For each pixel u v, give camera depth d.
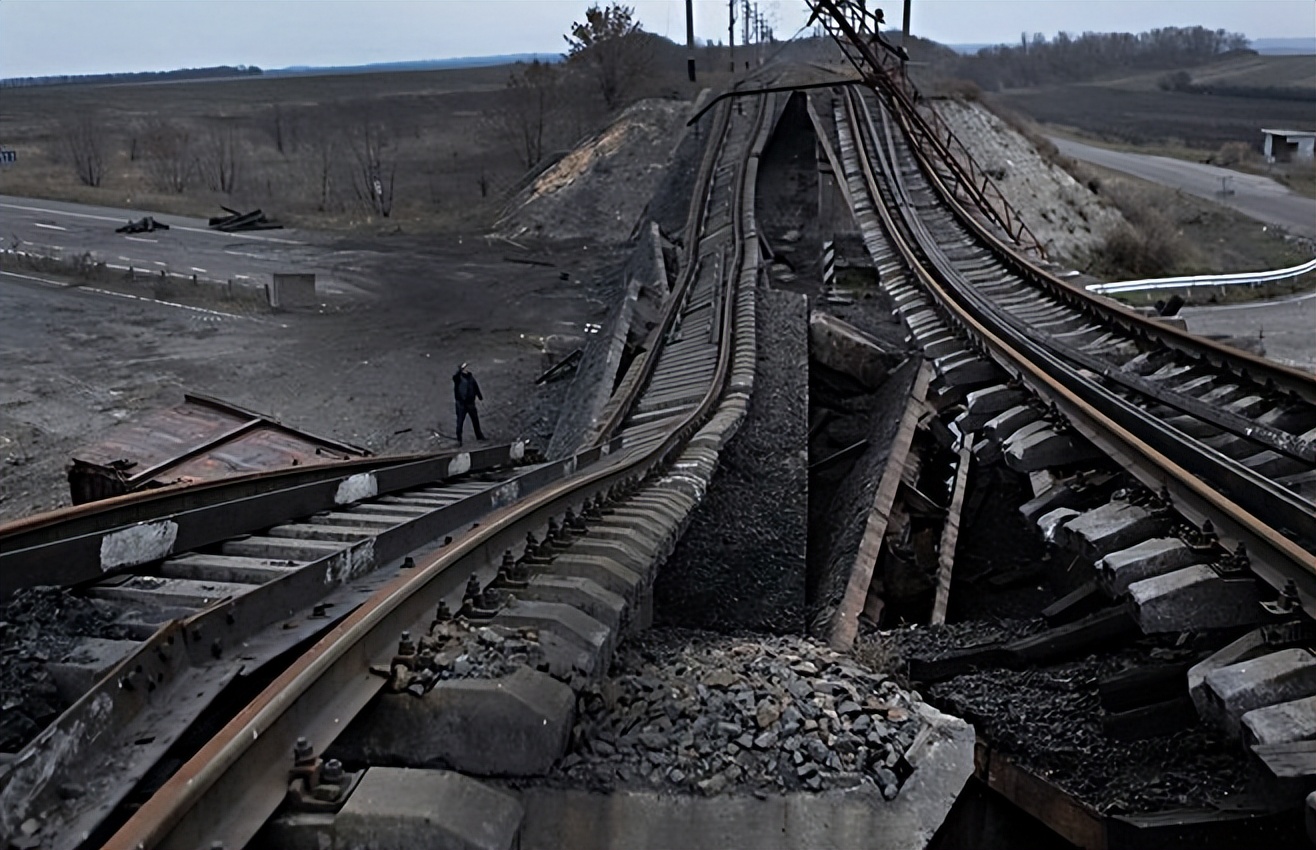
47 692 3.79
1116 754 6.17
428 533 6.80
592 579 6.04
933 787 4.73
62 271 34.81
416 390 23.73
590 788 4.29
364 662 4.18
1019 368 10.69
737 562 10.30
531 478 9.05
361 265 38.59
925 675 8.04
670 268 27.12
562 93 62.34
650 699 5.12
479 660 4.42
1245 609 5.46
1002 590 12.80
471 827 3.37
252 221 47.34
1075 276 17.08
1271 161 79.31
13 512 16.59
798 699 5.24
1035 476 8.85
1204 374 10.38
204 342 27.33
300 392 23.41
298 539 6.73
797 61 52.41
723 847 4.32
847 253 25.16
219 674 3.94
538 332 29.16
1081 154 79.19
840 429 16.44
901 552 12.11
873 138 31.14
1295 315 37.12
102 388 23.03
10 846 2.89
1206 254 50.94
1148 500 6.98
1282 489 6.85
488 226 47.94
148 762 3.34
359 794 3.41
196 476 10.72
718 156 35.47
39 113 106.44
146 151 71.44
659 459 10.23
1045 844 6.12
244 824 3.13
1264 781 5.06
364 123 85.69
